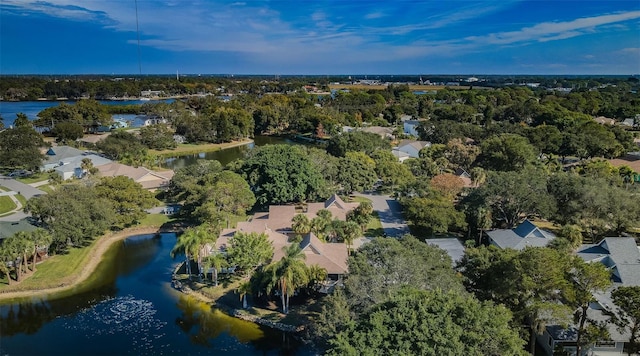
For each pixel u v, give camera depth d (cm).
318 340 4097
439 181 8500
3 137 11525
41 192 9256
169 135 15775
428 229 6800
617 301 3678
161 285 5853
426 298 3297
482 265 4466
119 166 10512
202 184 8362
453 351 2802
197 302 5412
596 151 11738
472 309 3117
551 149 11944
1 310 5156
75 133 14750
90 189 7381
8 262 5769
